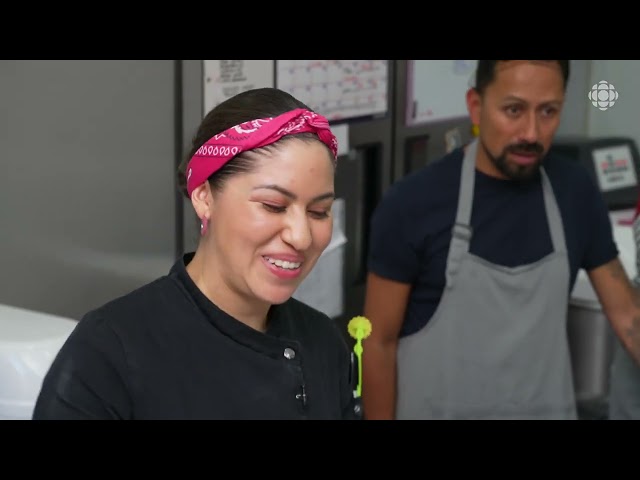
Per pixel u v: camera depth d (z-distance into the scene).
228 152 0.92
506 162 1.75
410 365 1.88
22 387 1.30
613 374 2.11
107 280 1.84
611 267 1.95
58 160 1.71
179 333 0.97
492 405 1.87
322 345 1.11
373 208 2.59
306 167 0.92
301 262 0.95
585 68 3.52
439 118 2.75
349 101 2.41
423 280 1.85
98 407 0.92
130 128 1.84
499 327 1.84
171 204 1.96
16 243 1.66
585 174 1.90
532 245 1.84
